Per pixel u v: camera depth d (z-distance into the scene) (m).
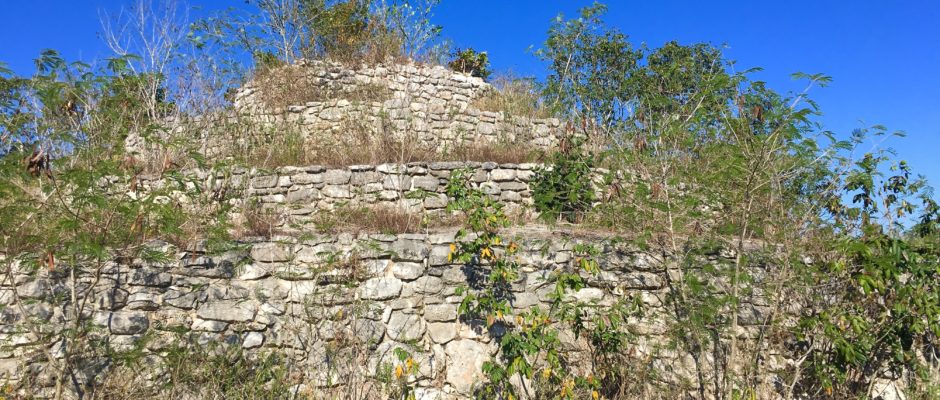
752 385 5.11
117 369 4.70
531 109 11.62
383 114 9.15
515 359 5.01
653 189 5.27
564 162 7.47
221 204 6.19
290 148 8.70
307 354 5.09
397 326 5.37
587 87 12.19
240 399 4.70
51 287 4.77
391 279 5.47
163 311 5.01
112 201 4.29
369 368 5.19
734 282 4.94
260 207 6.91
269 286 5.27
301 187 7.41
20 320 4.63
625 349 5.37
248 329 5.12
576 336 5.28
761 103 4.60
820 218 5.08
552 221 6.99
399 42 13.20
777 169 4.70
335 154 8.43
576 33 13.14
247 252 5.31
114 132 5.23
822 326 5.09
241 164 6.90
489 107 11.91
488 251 5.35
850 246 4.71
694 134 5.21
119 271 4.96
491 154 8.77
